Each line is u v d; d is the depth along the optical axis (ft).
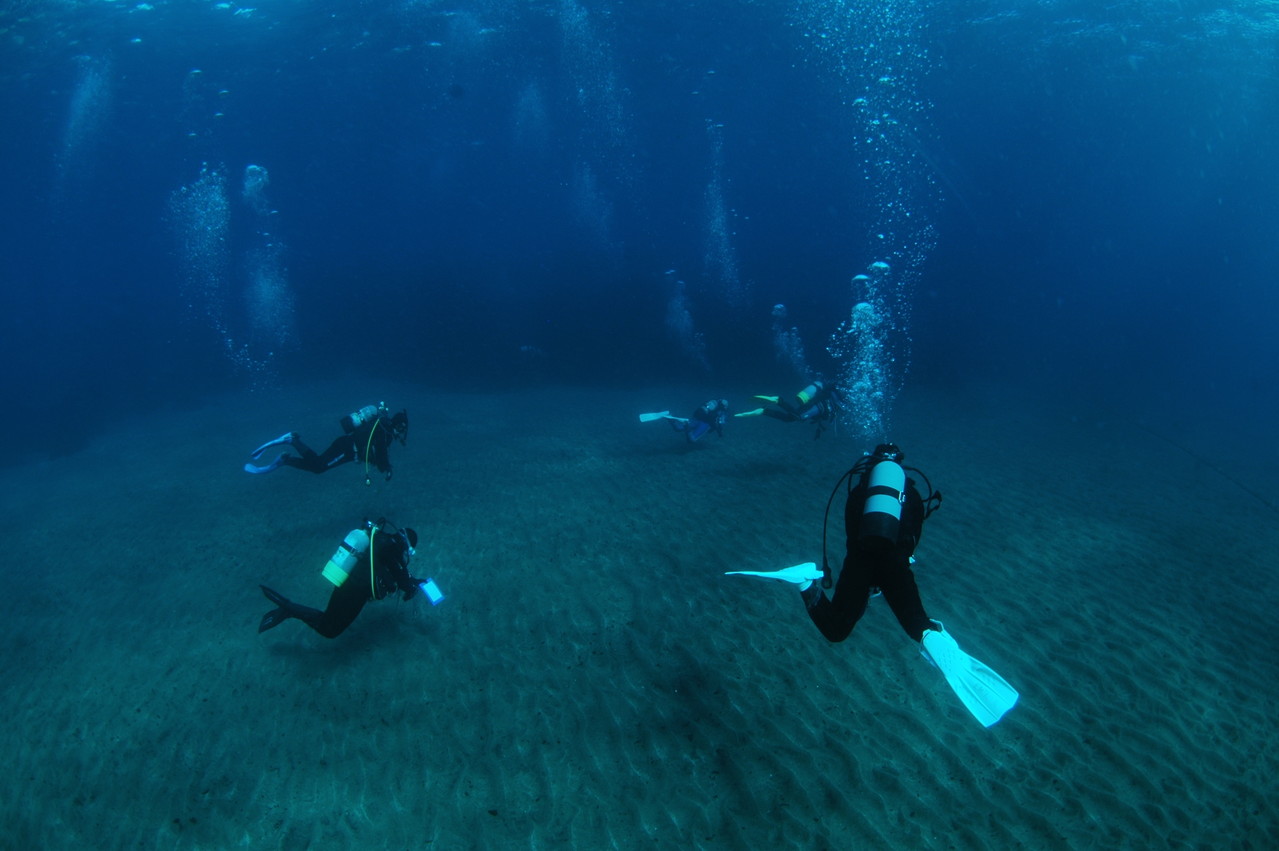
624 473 35.65
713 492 31.73
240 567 25.71
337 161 128.16
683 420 40.06
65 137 89.04
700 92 90.94
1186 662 17.53
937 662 7.23
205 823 13.16
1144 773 13.60
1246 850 11.78
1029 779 13.46
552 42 71.56
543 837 12.42
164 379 87.20
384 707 16.33
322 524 29.89
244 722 16.11
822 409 32.83
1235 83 74.64
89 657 19.74
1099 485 33.73
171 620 21.70
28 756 15.43
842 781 13.39
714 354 80.33
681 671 17.20
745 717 15.35
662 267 130.72
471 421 55.42
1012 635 18.75
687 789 13.39
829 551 24.29
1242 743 14.52
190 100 80.48
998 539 25.64
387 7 61.62
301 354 94.84
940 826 12.34
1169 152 123.13
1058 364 92.27
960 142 124.67
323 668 18.15
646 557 24.23
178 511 33.86
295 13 60.64
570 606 20.84
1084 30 63.72
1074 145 125.08
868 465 9.44
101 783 14.43
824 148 128.06
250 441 51.96
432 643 19.08
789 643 18.13
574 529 27.30
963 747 14.33
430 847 12.31
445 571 23.73
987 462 37.73
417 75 81.51
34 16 53.01
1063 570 22.97
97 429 63.77
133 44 61.72
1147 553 24.81
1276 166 119.24
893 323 99.71
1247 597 21.47
